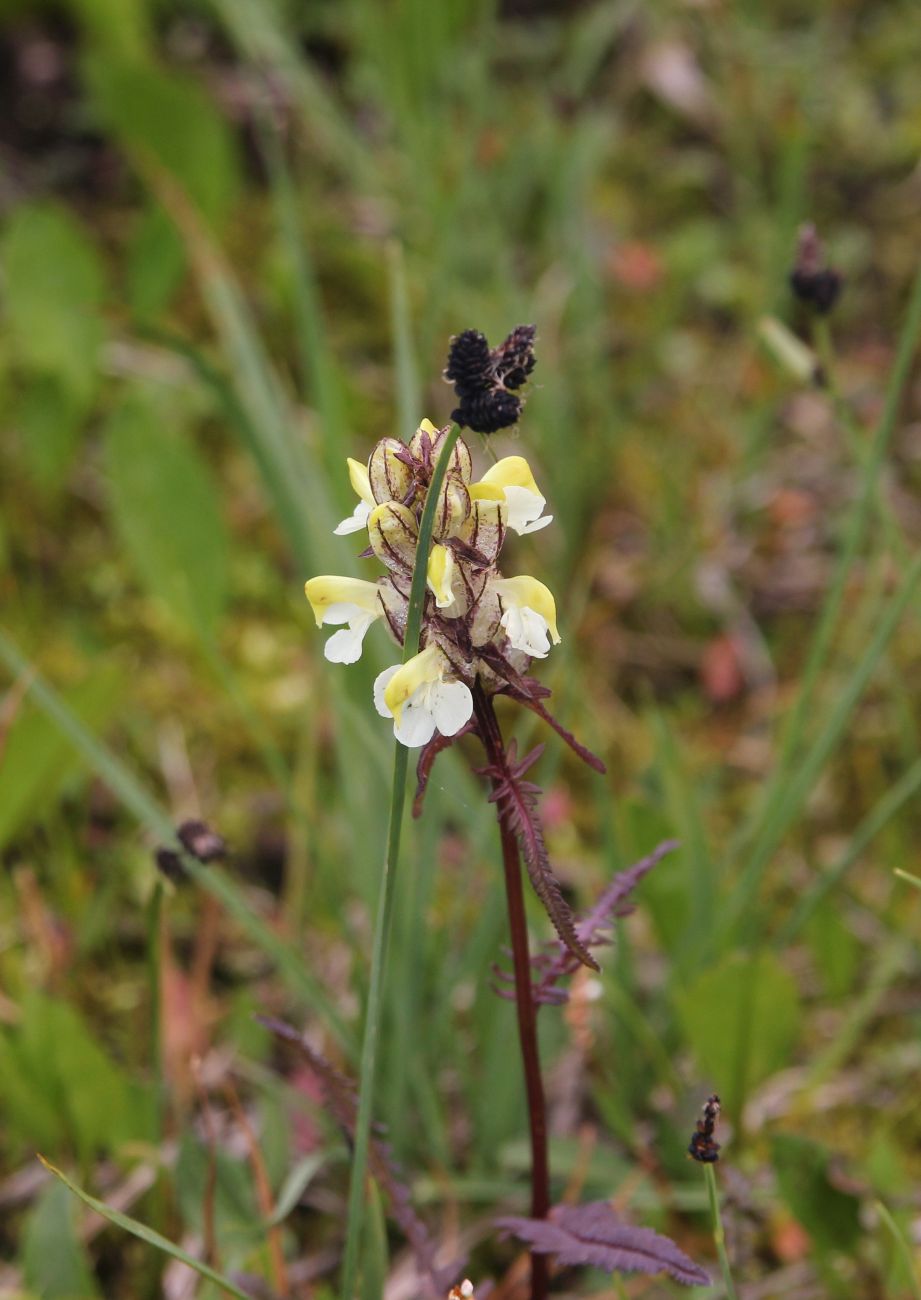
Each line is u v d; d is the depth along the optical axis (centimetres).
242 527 82
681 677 77
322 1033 60
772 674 77
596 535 82
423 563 42
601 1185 56
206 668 75
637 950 63
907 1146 59
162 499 65
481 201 88
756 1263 55
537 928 56
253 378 65
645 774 65
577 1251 46
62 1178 45
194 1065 50
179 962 63
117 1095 54
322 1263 56
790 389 89
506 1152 56
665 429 88
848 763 71
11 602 77
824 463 86
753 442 81
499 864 55
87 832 66
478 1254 56
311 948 63
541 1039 56
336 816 66
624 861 58
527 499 43
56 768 59
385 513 43
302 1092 58
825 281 58
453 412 41
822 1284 54
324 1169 57
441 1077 58
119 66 81
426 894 55
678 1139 55
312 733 62
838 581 57
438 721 42
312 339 64
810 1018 62
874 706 73
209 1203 50
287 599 79
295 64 88
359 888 57
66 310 77
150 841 66
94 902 63
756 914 60
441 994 57
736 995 54
